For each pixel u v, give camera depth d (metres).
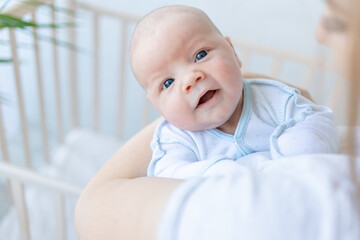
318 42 0.40
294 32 1.78
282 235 0.37
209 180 0.43
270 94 0.71
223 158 0.59
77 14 1.69
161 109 0.69
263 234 0.37
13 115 1.92
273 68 1.58
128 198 0.50
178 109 0.66
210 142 0.69
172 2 1.90
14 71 1.38
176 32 0.66
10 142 1.98
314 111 0.65
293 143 0.58
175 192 0.43
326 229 0.36
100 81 2.11
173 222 0.41
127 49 1.99
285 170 0.42
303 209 0.37
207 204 0.40
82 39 1.96
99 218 0.52
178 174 0.62
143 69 0.68
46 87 2.07
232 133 0.70
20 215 1.04
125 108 2.14
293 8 1.74
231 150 0.68
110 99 2.14
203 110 0.65
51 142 2.14
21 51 1.83
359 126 0.42
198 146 0.68
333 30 0.38
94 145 1.80
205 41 0.66
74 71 1.80
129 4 1.94
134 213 0.47
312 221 0.37
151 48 0.67
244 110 0.69
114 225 0.49
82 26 1.92
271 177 0.41
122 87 1.81
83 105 2.15
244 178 0.41
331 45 0.39
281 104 0.69
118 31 1.96
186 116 0.66
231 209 0.39
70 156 1.73
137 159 0.70
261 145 0.68
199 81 0.63
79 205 0.58
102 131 2.23
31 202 1.48
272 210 0.38
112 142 1.84
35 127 2.12
